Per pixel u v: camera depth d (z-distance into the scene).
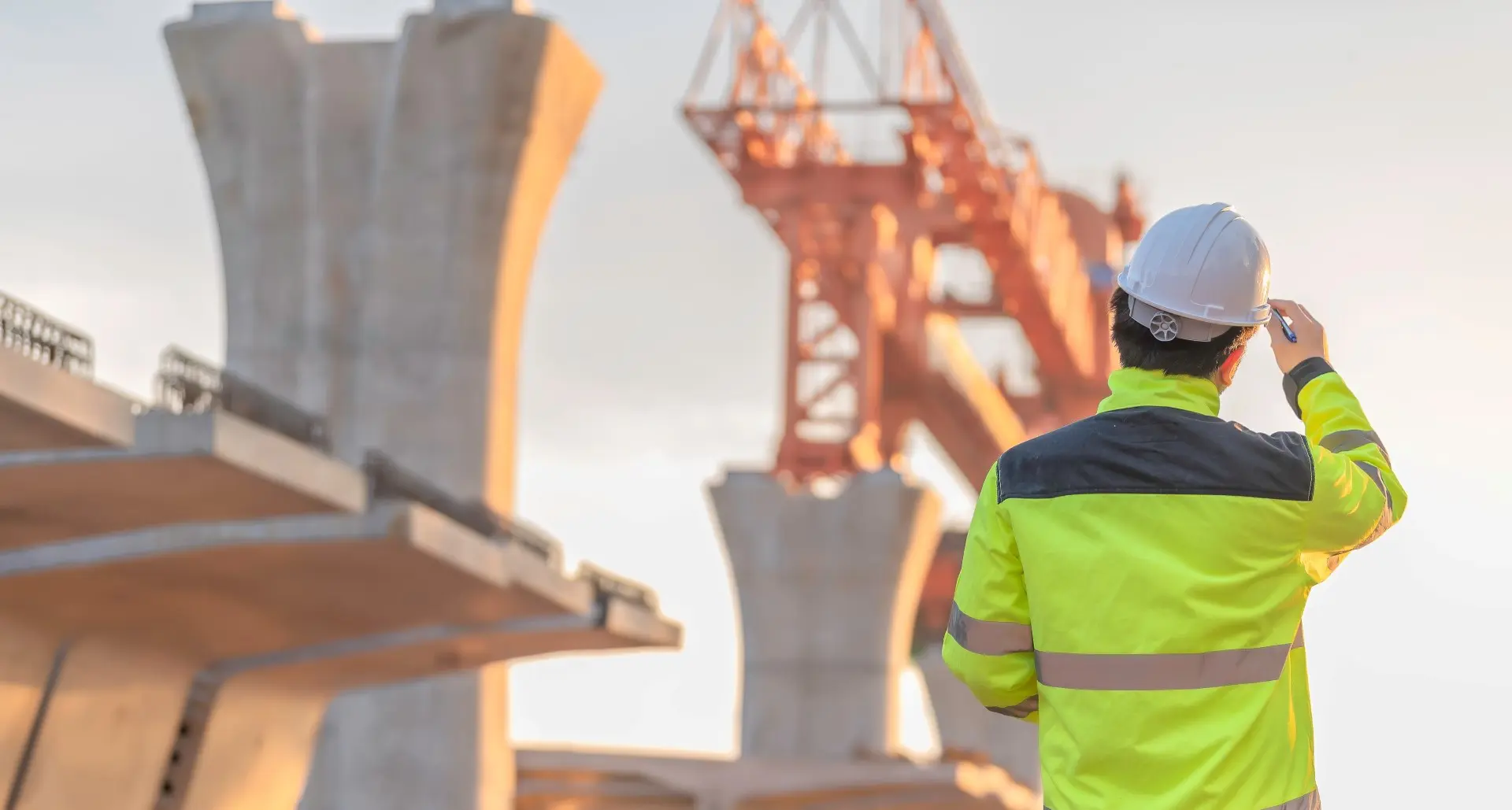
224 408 26.45
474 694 44.03
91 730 30.45
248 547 26.59
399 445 43.34
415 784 43.44
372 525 26.84
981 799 65.62
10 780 28.70
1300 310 4.42
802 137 69.56
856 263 71.88
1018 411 96.75
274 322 44.44
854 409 71.88
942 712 89.38
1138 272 4.16
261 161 44.91
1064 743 3.95
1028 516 4.02
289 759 38.34
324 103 44.69
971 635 4.16
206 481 23.52
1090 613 3.92
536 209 44.84
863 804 62.75
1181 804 3.81
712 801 59.53
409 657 36.56
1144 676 3.86
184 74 45.50
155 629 30.53
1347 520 3.97
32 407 20.11
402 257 43.81
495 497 43.88
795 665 68.88
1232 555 3.88
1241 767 3.82
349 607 32.06
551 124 44.41
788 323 72.69
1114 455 3.97
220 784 35.25
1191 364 4.10
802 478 71.50
